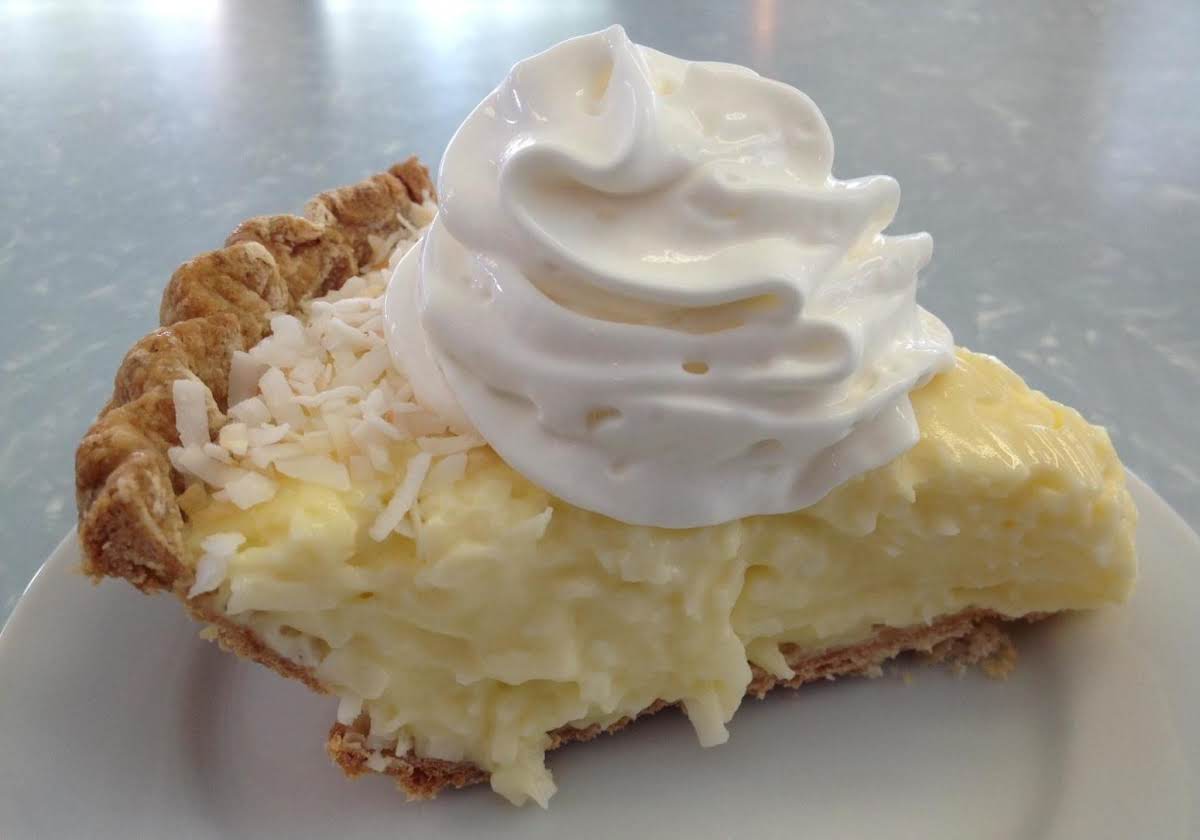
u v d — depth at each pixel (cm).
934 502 14
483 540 12
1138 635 14
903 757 13
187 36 34
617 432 11
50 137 28
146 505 11
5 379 20
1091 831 12
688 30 33
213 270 14
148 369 12
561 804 13
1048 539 14
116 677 13
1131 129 28
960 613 15
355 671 12
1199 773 12
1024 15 34
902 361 12
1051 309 21
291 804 13
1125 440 18
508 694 13
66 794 12
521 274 11
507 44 33
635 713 14
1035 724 14
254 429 12
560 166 11
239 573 11
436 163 26
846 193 12
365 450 12
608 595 13
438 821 13
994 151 27
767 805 13
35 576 14
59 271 23
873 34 33
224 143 28
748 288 11
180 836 12
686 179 12
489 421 12
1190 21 33
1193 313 21
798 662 15
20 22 35
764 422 11
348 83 31
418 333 13
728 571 13
